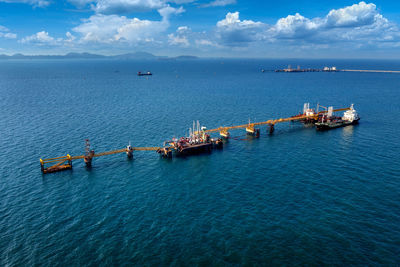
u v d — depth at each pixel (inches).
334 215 2098.9
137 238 1883.6
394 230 1915.6
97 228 1998.0
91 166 3134.8
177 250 1761.8
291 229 1943.9
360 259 1654.8
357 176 2768.2
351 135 4266.7
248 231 1932.8
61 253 1748.3
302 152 3526.1
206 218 2100.1
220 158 3390.7
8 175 2837.1
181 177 2856.8
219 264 1637.6
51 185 2659.9
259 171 2960.1
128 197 2442.2
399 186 2544.3
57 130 4345.5
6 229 1979.6
